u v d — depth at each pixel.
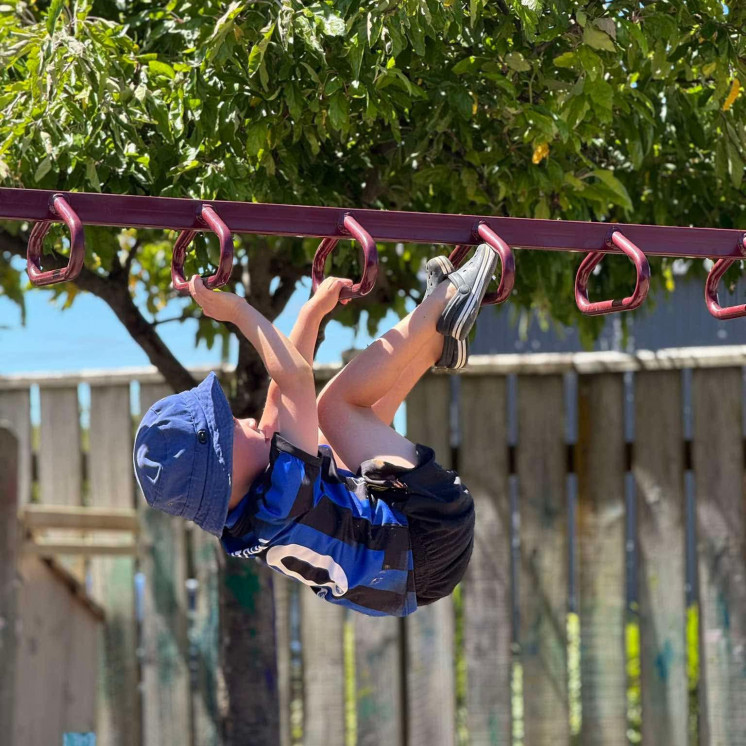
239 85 11.82
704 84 13.12
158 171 11.87
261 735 15.19
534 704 17.06
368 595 9.02
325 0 11.94
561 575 17.16
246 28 11.67
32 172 11.56
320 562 8.62
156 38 12.80
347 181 13.56
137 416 18.70
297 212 8.24
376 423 9.38
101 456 18.80
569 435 17.80
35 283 7.91
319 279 8.84
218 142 12.05
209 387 8.63
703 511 16.66
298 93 11.41
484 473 17.41
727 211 14.70
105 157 11.70
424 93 11.60
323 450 8.92
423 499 9.13
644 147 13.09
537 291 14.66
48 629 17.56
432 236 8.55
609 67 12.08
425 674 17.48
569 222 8.73
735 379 16.66
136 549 18.42
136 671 18.56
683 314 24.22
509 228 8.63
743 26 12.52
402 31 10.77
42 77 11.45
